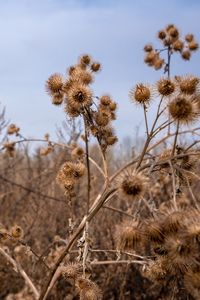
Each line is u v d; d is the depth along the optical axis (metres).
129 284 5.83
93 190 6.89
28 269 5.43
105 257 5.81
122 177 2.80
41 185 7.93
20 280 6.12
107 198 3.34
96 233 6.03
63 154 7.39
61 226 6.82
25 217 7.45
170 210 2.70
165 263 2.81
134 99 3.29
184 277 2.64
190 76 3.16
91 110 3.65
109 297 5.77
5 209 7.72
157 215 2.82
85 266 3.13
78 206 6.56
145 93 3.24
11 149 6.62
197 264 2.57
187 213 2.60
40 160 8.76
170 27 6.14
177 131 3.10
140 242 2.64
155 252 2.82
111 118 3.77
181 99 3.03
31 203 7.81
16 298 5.48
